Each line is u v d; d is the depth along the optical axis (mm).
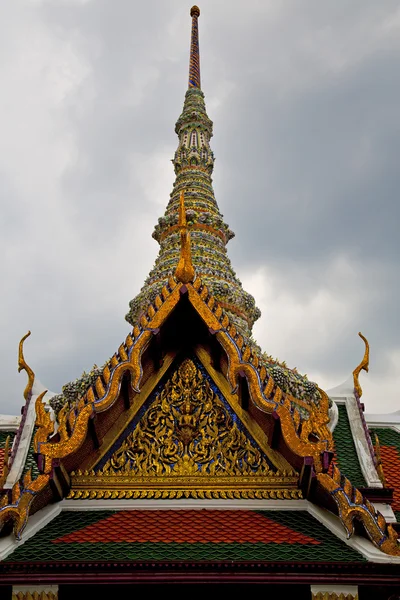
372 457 11258
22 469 11195
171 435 9719
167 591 7965
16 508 8016
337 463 11328
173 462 9484
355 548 7984
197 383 10117
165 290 9812
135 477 9336
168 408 9945
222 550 7895
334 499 8102
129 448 9578
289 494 9211
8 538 8062
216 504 9117
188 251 10047
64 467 8719
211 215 16984
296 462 9000
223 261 16031
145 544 8055
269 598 7922
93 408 8688
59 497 9016
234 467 9445
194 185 17969
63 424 8562
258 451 9539
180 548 7945
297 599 7887
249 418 9727
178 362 10328
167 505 9102
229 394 9922
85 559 7617
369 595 7836
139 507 9086
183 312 9953
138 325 9453
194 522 8688
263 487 9273
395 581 7527
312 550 7980
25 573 7477
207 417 9852
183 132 20000
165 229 17250
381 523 7883
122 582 7465
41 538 8312
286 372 12383
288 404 8758
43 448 8344
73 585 7516
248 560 7578
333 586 7539
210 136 20500
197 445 9633
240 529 8500
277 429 8891
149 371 10008
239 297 14781
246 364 9141
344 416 12633
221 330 9469
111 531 8422
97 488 9219
